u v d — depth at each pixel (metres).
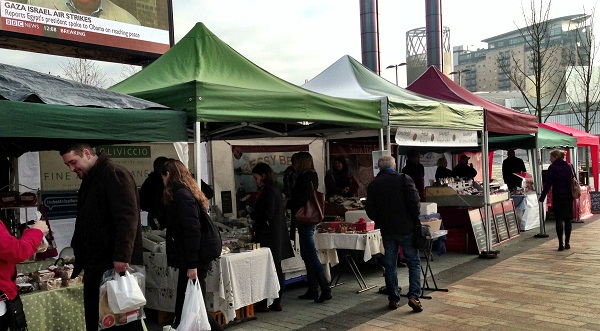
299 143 9.79
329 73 8.49
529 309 5.97
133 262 3.83
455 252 9.89
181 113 4.83
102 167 3.82
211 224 4.40
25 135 3.74
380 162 6.19
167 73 5.80
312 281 6.73
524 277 7.59
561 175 9.62
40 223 3.60
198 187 4.43
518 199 12.54
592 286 6.91
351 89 7.70
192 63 5.81
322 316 5.99
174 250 4.28
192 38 6.19
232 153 8.73
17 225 5.18
